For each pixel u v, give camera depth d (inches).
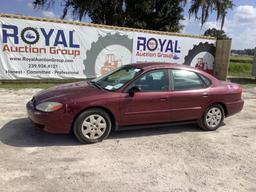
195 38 645.3
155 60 601.9
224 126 291.1
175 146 224.2
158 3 1155.9
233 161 202.4
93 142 219.1
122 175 171.6
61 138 224.8
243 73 1082.1
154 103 235.3
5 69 454.6
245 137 258.5
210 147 227.1
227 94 270.4
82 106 210.4
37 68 481.1
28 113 223.1
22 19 454.9
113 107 220.5
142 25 1155.9
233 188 165.2
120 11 1085.1
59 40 492.1
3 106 317.1
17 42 457.1
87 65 526.6
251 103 430.9
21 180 158.2
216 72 682.2
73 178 164.4
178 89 248.2
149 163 190.1
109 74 259.1
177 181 168.7
